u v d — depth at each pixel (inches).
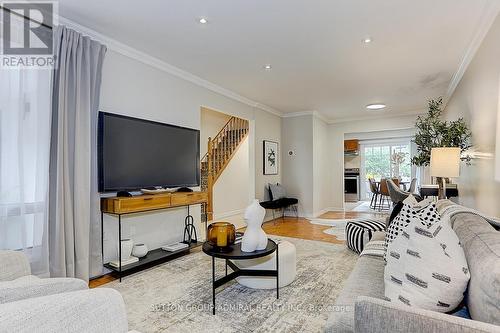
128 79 127.2
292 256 107.7
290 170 268.2
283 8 95.3
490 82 104.5
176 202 133.0
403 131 313.7
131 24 106.1
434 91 192.1
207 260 135.2
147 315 83.7
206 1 91.5
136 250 123.7
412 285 47.4
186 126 158.1
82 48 106.1
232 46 124.8
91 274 109.7
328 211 296.4
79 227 102.3
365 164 411.8
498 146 50.1
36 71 94.5
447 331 34.3
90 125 108.4
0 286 32.4
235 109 204.2
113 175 114.5
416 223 53.3
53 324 27.5
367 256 82.6
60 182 96.7
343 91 193.0
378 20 102.9
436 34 113.3
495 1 90.5
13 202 89.8
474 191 132.0
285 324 78.7
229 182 244.8
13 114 90.0
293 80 169.9
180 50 128.7
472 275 42.8
